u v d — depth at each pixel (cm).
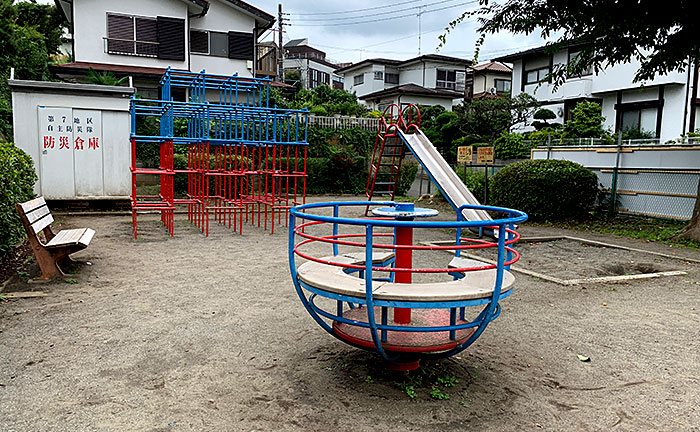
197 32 2261
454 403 299
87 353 364
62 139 1115
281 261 716
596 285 607
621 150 1258
